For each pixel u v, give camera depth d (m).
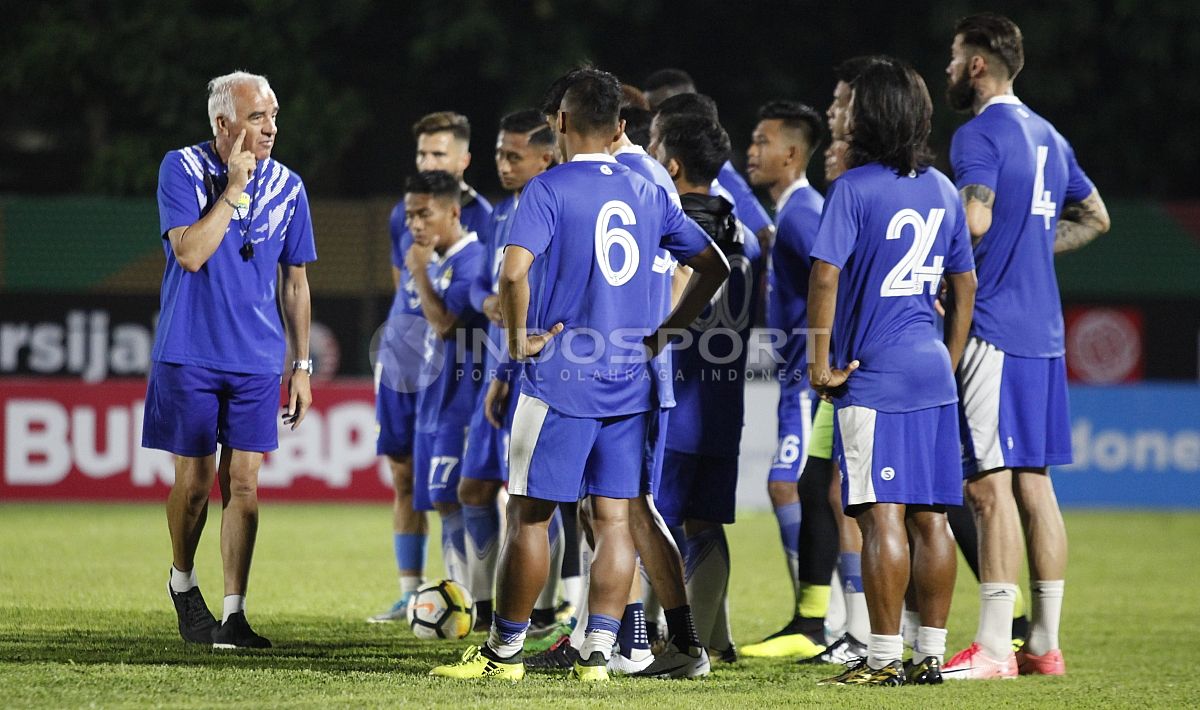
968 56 19.55
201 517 19.25
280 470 44.69
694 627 17.72
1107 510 46.06
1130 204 50.19
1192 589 29.59
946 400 17.27
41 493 43.94
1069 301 50.62
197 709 14.22
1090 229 20.80
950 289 18.00
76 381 44.09
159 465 44.09
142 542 33.59
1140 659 20.80
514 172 21.75
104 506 43.12
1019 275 18.95
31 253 49.09
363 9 69.62
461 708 14.48
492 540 21.86
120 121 74.81
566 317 16.36
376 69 73.56
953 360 18.00
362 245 48.38
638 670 17.81
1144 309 50.34
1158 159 72.19
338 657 18.52
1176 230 49.97
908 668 17.67
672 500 19.03
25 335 49.25
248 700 14.73
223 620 19.16
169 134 68.81
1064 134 71.75
